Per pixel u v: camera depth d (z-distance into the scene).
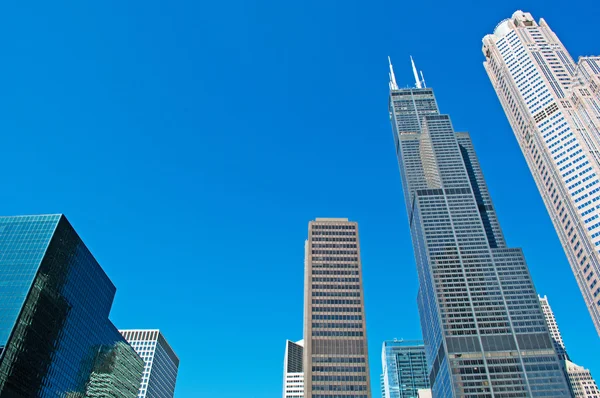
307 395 172.00
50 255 177.25
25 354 157.62
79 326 196.75
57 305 179.38
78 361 195.50
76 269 195.62
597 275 189.50
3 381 146.00
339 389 173.38
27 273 167.88
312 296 199.38
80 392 197.00
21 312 157.38
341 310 194.88
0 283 165.00
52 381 174.62
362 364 179.25
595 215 197.00
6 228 184.00
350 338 186.38
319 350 182.62
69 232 192.12
